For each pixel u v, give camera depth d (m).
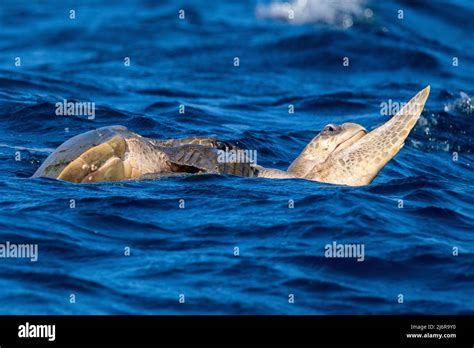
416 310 30.14
